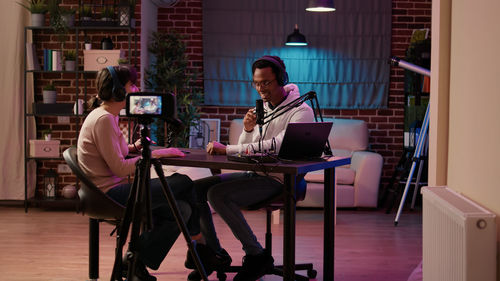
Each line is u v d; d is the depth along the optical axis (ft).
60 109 19.85
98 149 10.19
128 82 10.64
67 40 20.56
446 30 9.84
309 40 22.97
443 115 9.97
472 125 8.48
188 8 23.07
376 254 14.57
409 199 22.06
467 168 8.74
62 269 12.91
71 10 19.74
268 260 10.71
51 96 20.06
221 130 23.32
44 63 19.84
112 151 10.11
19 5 20.22
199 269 9.44
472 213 7.11
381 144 23.41
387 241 15.99
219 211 10.50
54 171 20.29
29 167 20.68
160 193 10.21
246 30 22.91
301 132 9.55
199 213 11.34
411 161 20.92
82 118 20.77
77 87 19.69
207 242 11.69
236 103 23.15
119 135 10.46
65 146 20.86
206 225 11.66
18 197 20.67
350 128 21.93
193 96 22.13
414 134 20.92
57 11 19.48
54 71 19.75
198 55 23.22
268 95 11.09
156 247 10.53
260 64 10.99
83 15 19.69
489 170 7.72
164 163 9.70
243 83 23.08
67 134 20.85
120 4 19.49
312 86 23.09
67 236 16.15
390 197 23.06
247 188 10.46
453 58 9.58
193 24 23.13
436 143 10.05
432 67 10.30
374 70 23.07
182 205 10.48
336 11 22.93
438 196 8.41
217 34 22.91
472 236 7.05
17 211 19.77
